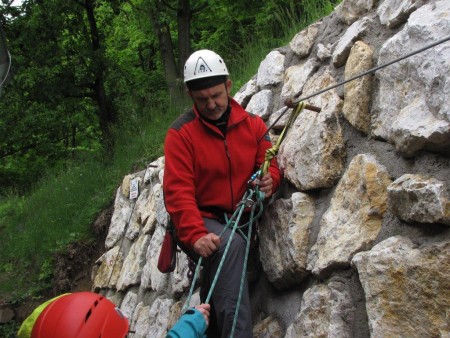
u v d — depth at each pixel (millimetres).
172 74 10422
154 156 8156
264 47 7820
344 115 3301
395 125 2764
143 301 5883
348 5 3891
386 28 3318
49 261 8750
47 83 10234
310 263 3096
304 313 2988
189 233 3055
